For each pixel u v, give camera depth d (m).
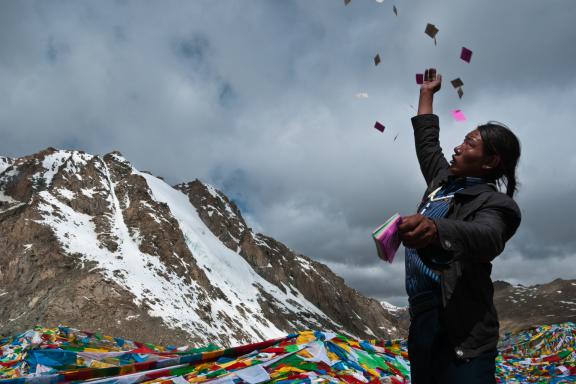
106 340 8.18
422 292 2.75
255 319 154.12
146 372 5.41
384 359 7.43
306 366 6.21
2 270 106.19
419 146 3.53
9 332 88.88
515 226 2.52
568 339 14.30
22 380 4.65
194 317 114.44
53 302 96.00
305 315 194.88
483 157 2.84
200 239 197.50
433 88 3.69
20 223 116.06
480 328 2.50
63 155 169.88
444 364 2.55
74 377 4.99
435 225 2.14
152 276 121.75
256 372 5.63
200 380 5.44
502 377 10.03
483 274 2.57
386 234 2.07
